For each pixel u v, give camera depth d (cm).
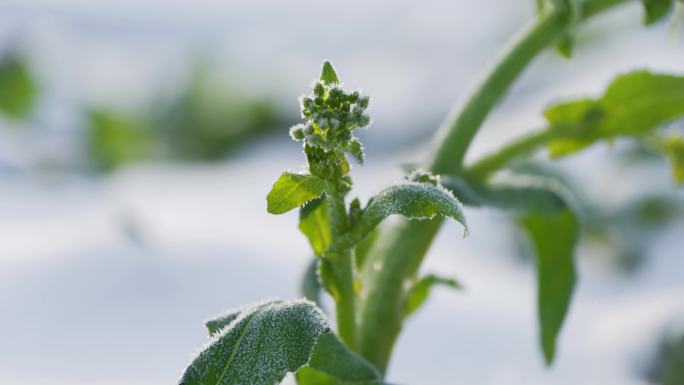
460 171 72
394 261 69
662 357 117
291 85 223
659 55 184
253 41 243
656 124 75
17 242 152
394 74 244
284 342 60
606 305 135
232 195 177
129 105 202
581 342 125
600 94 74
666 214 147
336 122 61
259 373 60
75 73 200
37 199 171
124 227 153
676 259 142
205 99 210
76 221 160
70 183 178
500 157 72
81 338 119
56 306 130
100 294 133
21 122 186
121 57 223
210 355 60
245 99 214
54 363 116
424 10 266
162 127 206
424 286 70
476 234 156
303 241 153
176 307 129
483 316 132
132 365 117
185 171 195
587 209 144
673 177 77
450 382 113
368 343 69
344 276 66
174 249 147
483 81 72
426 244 70
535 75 196
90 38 230
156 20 243
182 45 230
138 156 193
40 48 196
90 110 192
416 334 126
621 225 147
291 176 62
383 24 261
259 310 61
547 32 72
